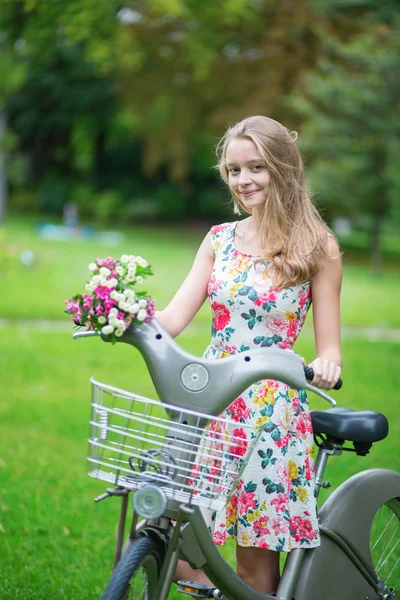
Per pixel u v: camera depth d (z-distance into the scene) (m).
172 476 2.32
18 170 34.91
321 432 2.93
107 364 9.02
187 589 2.77
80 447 5.86
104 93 34.22
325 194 20.62
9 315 12.33
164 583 2.38
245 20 22.50
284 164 2.81
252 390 2.77
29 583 3.63
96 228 30.36
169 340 2.44
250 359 2.40
